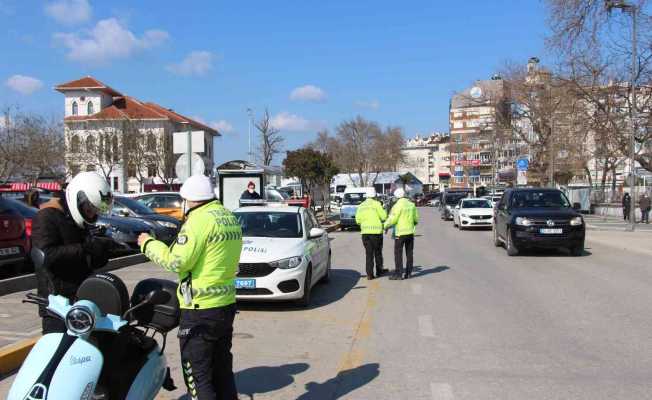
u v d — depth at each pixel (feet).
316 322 27.30
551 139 139.85
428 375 19.29
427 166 482.69
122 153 161.27
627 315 28.32
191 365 13.08
